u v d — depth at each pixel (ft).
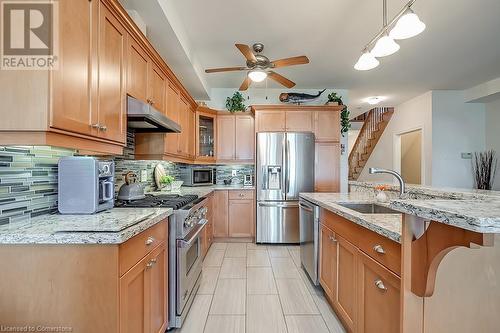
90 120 4.68
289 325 6.77
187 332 6.47
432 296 3.40
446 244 2.84
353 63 12.80
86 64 4.57
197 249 8.43
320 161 14.79
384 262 4.50
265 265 10.87
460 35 10.22
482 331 3.40
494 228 2.20
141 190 8.00
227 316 7.17
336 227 6.93
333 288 7.11
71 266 3.83
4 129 3.66
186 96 11.89
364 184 10.16
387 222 4.85
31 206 5.03
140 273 4.72
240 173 16.57
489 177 16.40
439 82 15.58
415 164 24.34
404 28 6.18
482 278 3.39
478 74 14.32
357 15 8.91
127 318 4.19
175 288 6.52
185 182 15.17
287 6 8.39
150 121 7.13
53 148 5.62
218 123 15.56
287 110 14.76
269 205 13.82
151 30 8.30
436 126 17.15
